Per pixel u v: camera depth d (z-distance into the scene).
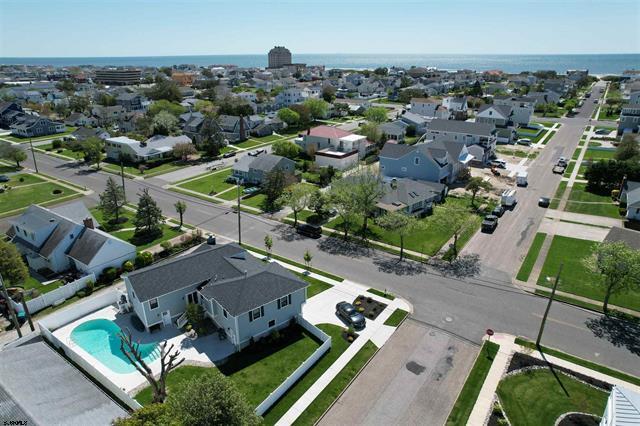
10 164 88.88
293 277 36.97
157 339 35.12
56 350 34.31
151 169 86.50
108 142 93.62
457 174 75.31
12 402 23.92
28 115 126.00
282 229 57.31
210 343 34.56
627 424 22.12
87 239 45.66
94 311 39.16
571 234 53.81
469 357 32.88
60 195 71.00
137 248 51.78
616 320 37.22
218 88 189.25
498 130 103.62
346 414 27.72
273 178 65.69
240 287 34.28
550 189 70.56
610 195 67.00
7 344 34.22
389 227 47.94
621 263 35.59
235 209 64.69
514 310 38.78
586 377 30.41
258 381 30.34
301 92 167.88
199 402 21.27
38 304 39.25
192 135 111.50
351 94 193.50
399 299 40.69
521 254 49.03
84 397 26.30
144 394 29.31
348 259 48.78
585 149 95.00
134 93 171.62
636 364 31.83
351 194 53.66
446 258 48.31
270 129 120.31
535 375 30.77
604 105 156.75
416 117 117.50
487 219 56.19
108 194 59.06
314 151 89.69
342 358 32.81
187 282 36.84
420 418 27.39
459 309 39.06
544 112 141.75
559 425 26.61
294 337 35.50
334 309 39.22
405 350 33.72
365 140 93.12
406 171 73.00
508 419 27.14
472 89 188.50
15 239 49.62
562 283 42.91
